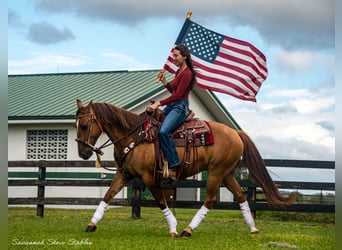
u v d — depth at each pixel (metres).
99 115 8.68
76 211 16.38
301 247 7.92
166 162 8.62
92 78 23.70
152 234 9.13
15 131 19.55
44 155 19.25
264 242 8.38
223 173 9.16
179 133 8.87
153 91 19.78
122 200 13.12
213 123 9.32
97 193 18.72
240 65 10.77
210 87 10.68
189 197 23.39
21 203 13.45
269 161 12.83
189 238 8.64
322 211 12.28
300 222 12.88
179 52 8.80
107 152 18.45
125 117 8.80
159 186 8.86
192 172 9.02
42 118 18.72
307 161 12.73
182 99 8.80
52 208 18.33
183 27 10.76
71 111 18.91
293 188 12.76
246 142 9.55
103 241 8.08
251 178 9.53
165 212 8.92
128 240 8.22
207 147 9.02
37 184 13.45
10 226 10.21
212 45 10.81
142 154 8.65
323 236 9.34
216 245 7.87
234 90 10.73
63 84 23.25
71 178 18.62
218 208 12.68
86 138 8.61
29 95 21.89
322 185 12.72
